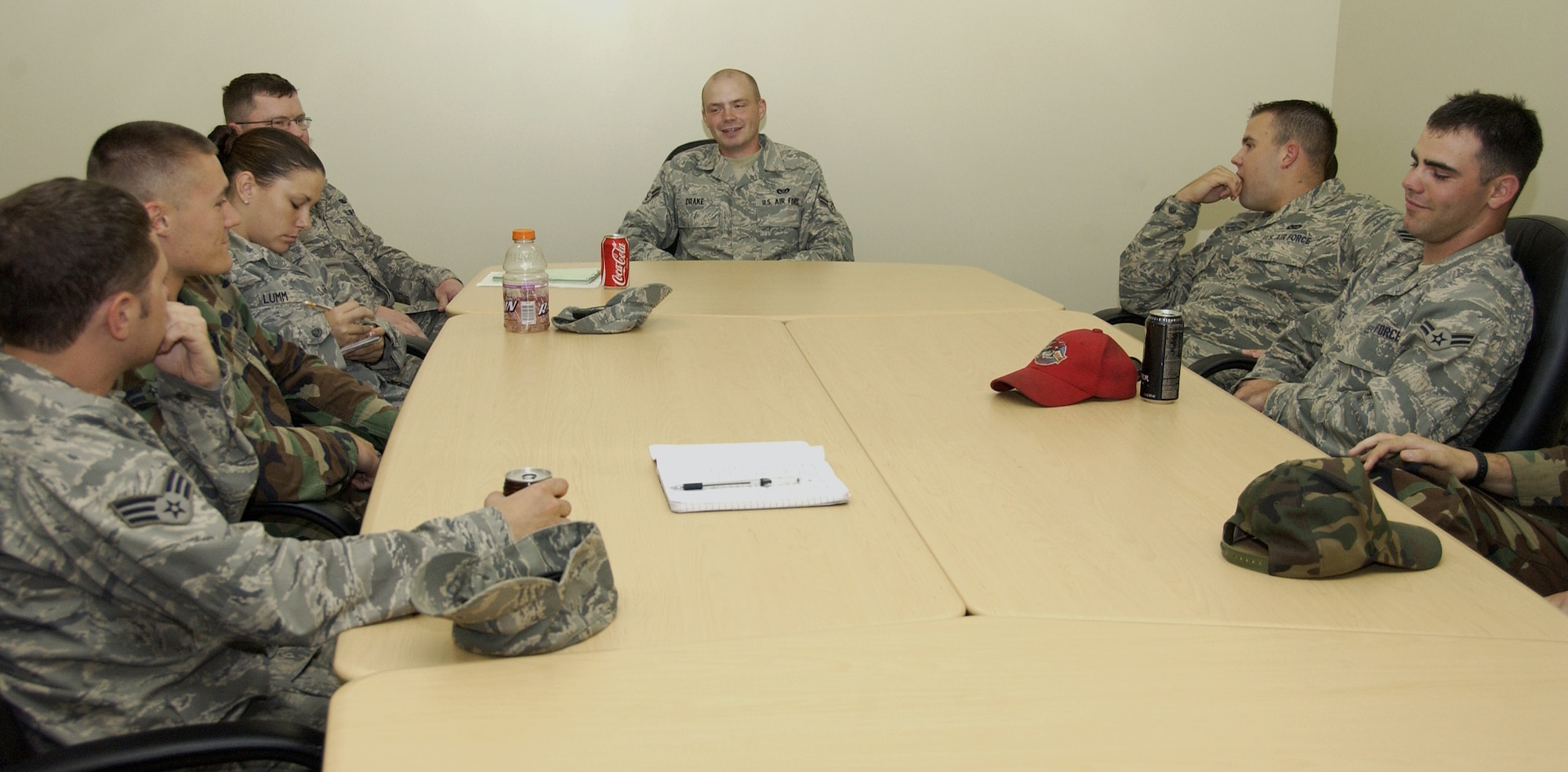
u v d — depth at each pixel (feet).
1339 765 2.82
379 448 6.87
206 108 12.50
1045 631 3.51
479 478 4.80
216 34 12.29
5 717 3.14
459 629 3.30
